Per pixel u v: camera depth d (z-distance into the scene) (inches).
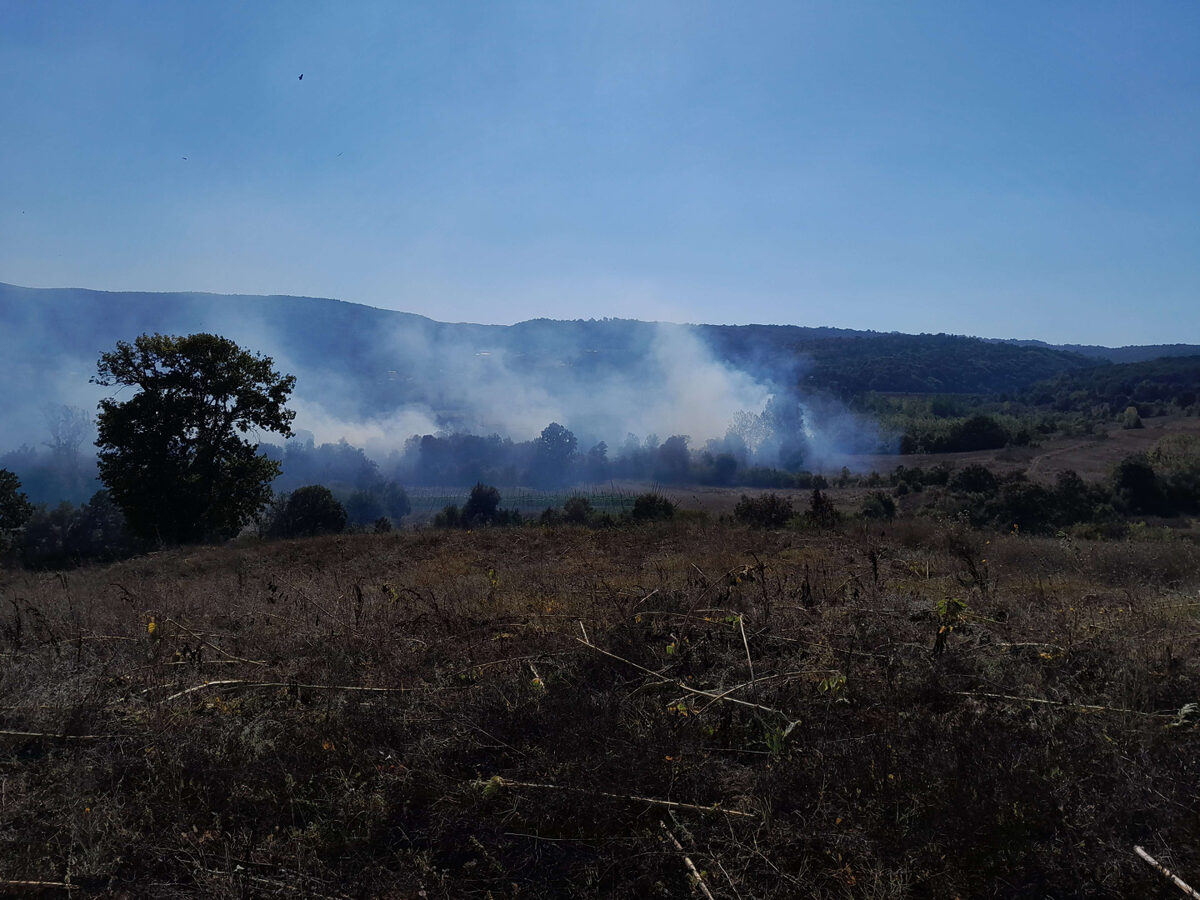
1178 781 122.2
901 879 106.2
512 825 125.5
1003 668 175.0
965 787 121.0
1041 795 119.3
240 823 129.6
